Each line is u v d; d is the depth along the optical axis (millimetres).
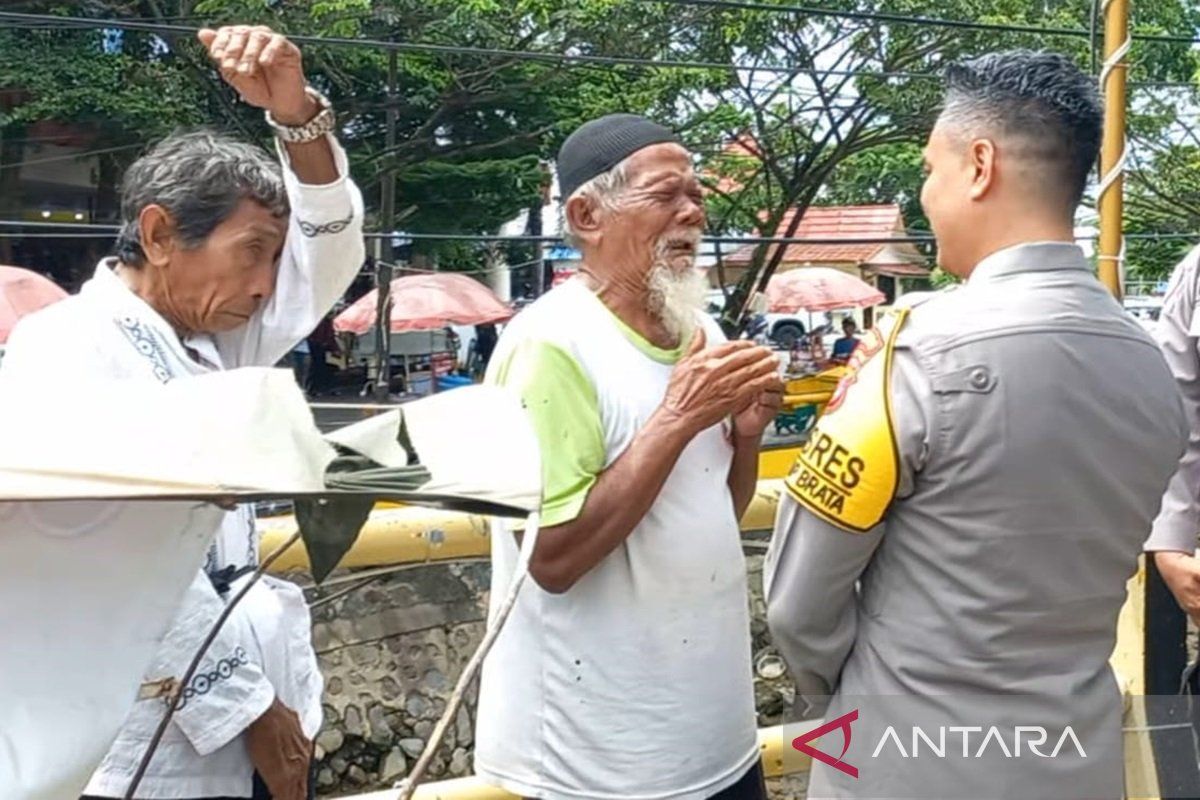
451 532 2395
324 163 1767
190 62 12266
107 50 12398
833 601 1568
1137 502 1540
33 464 1082
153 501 1163
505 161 14070
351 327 13414
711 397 1699
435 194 14289
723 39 13438
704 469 1870
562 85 13727
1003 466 1450
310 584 3184
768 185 15641
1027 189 1525
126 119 12031
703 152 14750
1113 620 1589
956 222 1574
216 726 1583
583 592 1788
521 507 1244
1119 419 1499
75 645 1204
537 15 12781
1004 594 1479
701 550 1838
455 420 1287
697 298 1865
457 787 2053
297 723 1731
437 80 13086
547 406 1712
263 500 1185
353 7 11805
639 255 1839
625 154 1838
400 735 3779
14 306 9273
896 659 1543
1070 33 7945
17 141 12102
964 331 1481
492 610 1893
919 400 1477
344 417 1426
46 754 1190
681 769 1820
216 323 1676
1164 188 15570
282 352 1841
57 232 11609
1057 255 1528
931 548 1505
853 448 1504
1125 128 2770
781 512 1612
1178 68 14711
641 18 12797
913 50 13805
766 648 4164
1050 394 1456
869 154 16109
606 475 1721
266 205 1645
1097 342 1503
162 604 1230
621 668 1791
